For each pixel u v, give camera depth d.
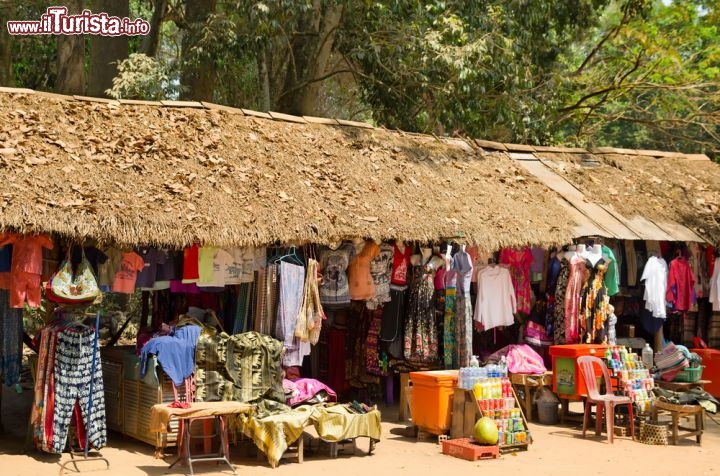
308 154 11.08
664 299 12.13
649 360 10.84
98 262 8.55
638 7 20.53
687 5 21.70
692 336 13.52
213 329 8.77
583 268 11.14
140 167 9.30
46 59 22.05
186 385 8.38
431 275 10.59
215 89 20.11
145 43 18.05
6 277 8.25
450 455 8.71
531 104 17.33
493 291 11.09
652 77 21.84
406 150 12.34
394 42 16.31
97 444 8.05
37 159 8.70
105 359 9.52
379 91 17.86
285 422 8.03
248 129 11.08
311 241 9.27
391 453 8.76
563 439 9.67
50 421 7.90
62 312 8.25
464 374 9.06
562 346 10.36
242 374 8.50
